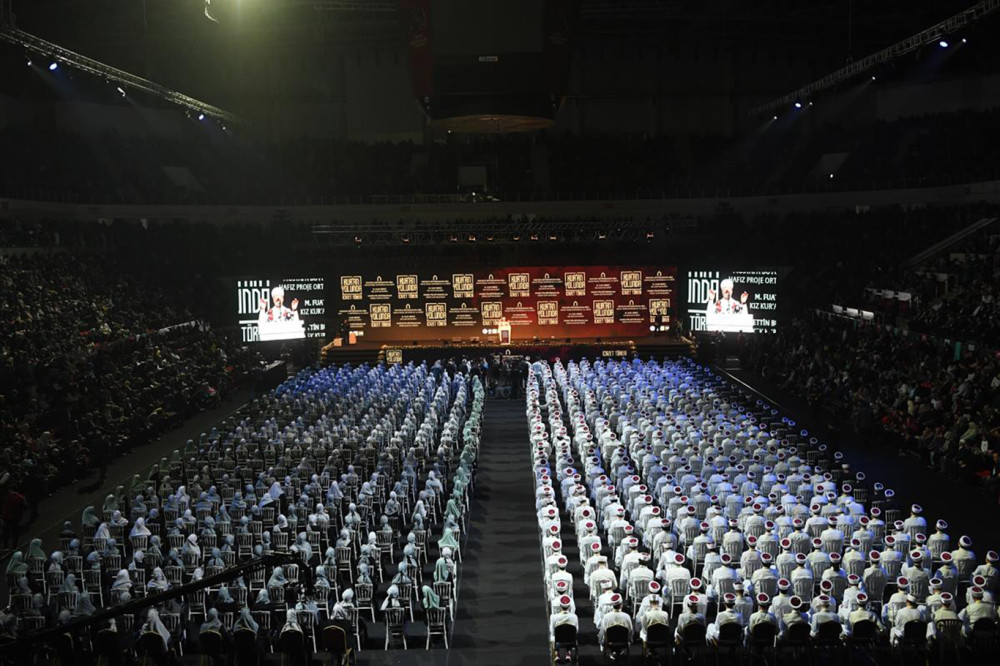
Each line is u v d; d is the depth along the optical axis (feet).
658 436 121.19
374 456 123.44
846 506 92.68
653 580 75.36
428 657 78.79
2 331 146.61
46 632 33.76
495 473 135.64
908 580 74.69
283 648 72.95
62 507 119.24
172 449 148.56
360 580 81.87
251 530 96.37
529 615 86.89
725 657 74.79
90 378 146.20
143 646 73.15
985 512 110.42
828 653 75.36
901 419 141.08
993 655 72.59
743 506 96.58
